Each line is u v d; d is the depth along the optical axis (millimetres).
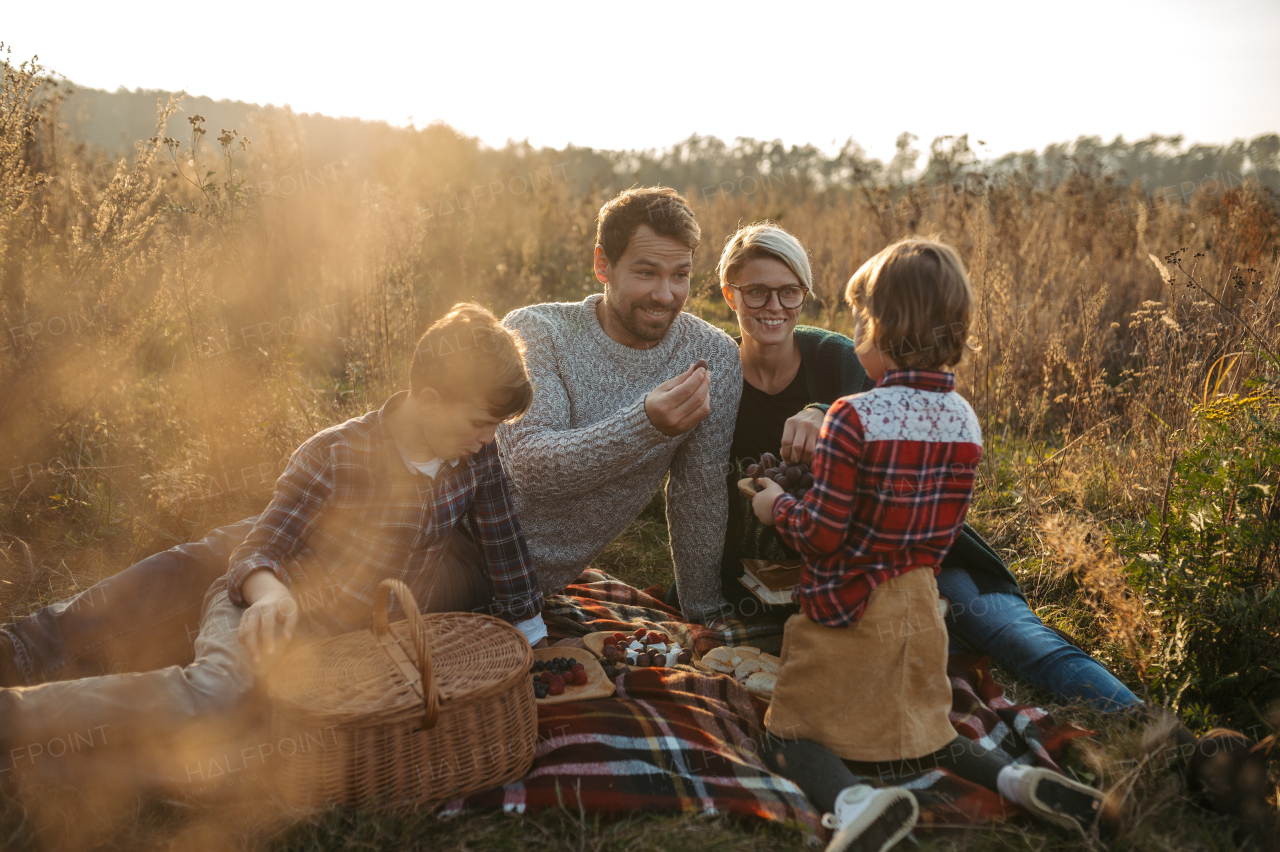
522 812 1942
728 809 1963
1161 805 1921
